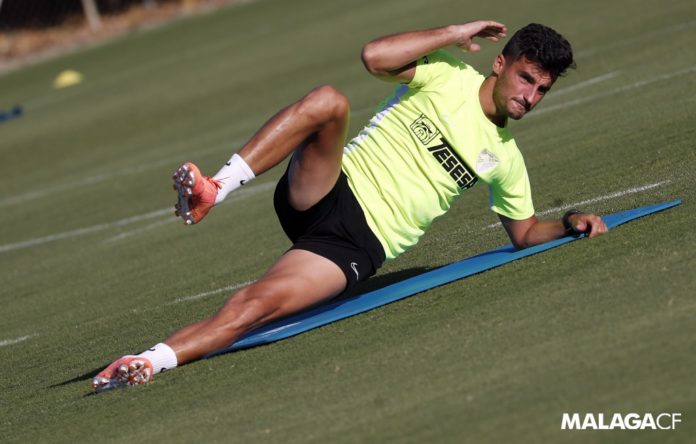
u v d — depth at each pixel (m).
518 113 18.33
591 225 18.97
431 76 18.75
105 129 56.75
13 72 89.81
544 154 29.81
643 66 38.81
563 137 31.34
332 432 13.55
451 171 18.91
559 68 18.06
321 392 15.00
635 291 15.97
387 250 19.00
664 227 18.72
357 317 18.02
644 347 14.00
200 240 30.53
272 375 16.14
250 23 86.50
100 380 17.03
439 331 16.31
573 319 15.48
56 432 15.95
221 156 43.22
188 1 104.50
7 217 42.09
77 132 57.41
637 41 44.12
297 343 17.41
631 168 25.36
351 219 18.58
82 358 20.86
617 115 32.12
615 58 41.88
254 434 14.03
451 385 14.18
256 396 15.43
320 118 17.75
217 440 14.10
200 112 55.53
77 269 30.70
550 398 13.19
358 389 14.79
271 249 27.20
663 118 29.67
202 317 21.88
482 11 62.00
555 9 56.91
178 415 15.34
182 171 17.30
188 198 17.64
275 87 56.66
